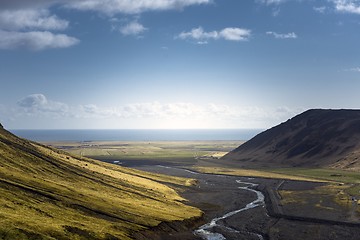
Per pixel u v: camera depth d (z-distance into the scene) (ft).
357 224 397.19
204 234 360.69
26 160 482.69
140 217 357.00
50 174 468.75
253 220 424.05
